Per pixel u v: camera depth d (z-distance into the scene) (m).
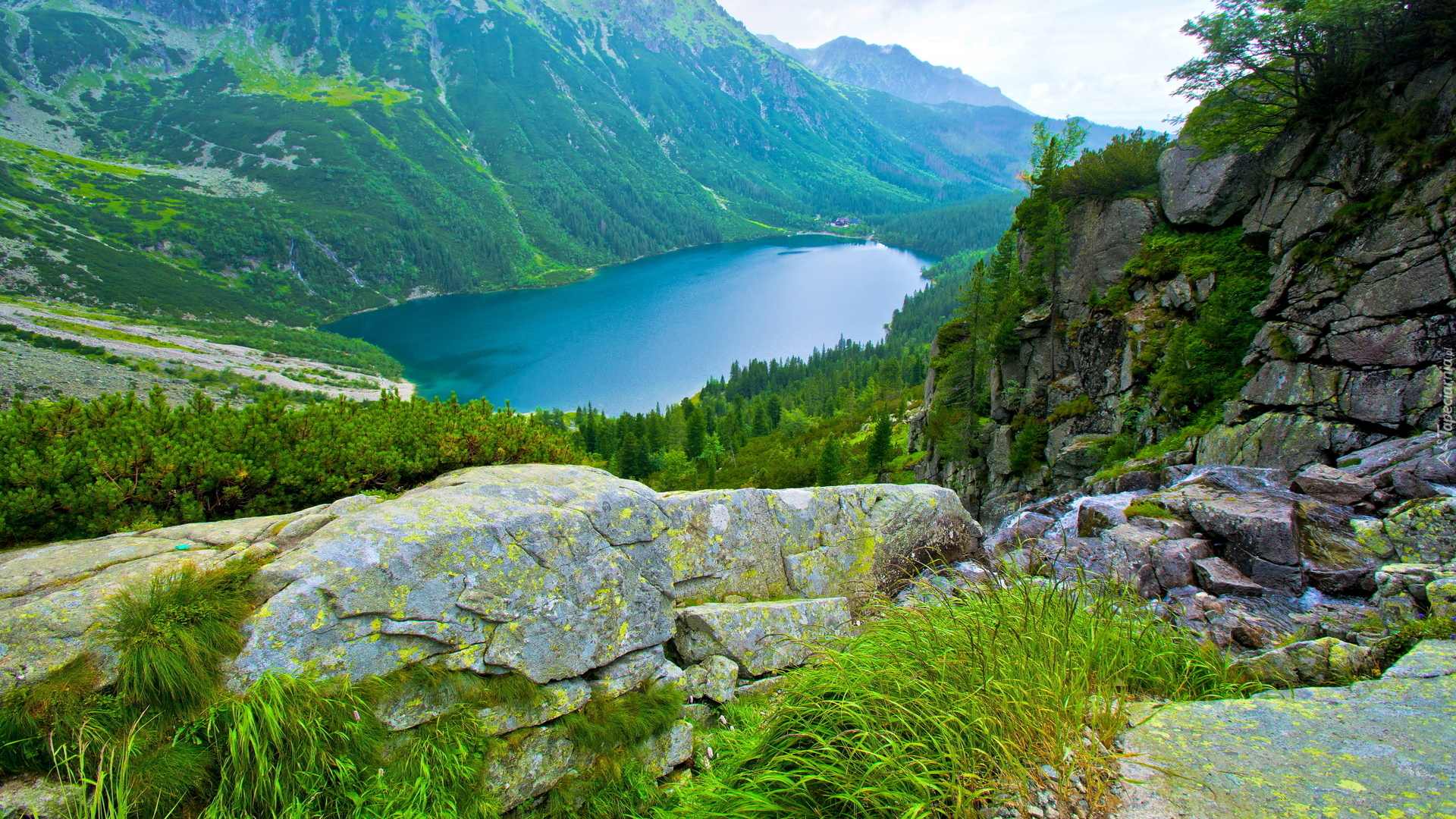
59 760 3.31
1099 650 3.84
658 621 5.65
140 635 3.60
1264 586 6.70
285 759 3.69
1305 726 2.94
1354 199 16.08
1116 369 24.27
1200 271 21.84
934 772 2.95
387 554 4.38
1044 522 9.81
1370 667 3.94
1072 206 28.20
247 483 8.02
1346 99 17.42
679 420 104.12
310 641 4.02
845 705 3.49
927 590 5.89
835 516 7.92
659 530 6.00
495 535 4.80
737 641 6.17
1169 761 2.78
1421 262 13.09
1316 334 14.70
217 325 194.50
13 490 6.59
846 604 7.06
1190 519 7.88
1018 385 30.34
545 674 4.83
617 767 4.96
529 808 4.70
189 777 3.46
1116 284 25.50
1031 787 2.81
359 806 3.80
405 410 11.10
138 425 8.20
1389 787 2.42
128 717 3.50
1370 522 7.24
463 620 4.55
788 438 90.12
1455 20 14.55
